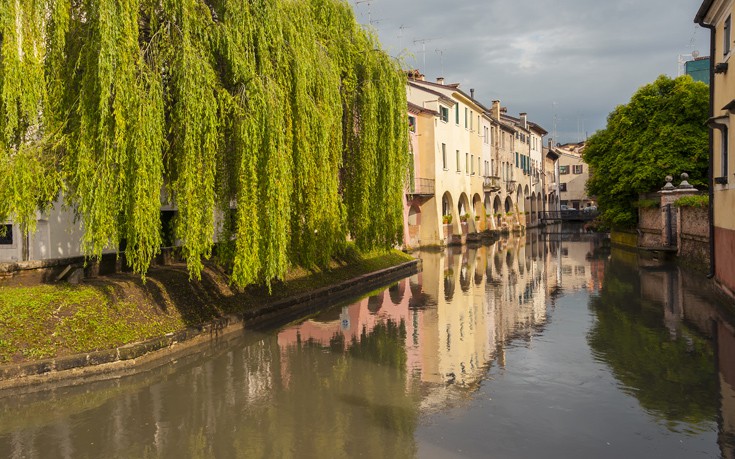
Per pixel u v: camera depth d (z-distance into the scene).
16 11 9.76
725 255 16.06
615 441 7.09
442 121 41.91
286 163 12.76
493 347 12.01
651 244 32.59
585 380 9.57
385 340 12.92
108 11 9.85
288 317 15.97
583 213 79.31
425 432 7.51
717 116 17.00
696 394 8.74
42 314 10.56
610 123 37.91
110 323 11.25
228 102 11.75
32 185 10.21
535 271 26.20
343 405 8.62
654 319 14.42
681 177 31.25
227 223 13.05
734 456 6.60
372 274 23.30
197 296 14.23
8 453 7.05
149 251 11.04
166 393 9.30
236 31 11.88
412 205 38.50
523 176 67.94
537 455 6.75
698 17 18.08
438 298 19.03
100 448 7.19
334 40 17.27
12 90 9.66
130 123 10.41
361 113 18.31
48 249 14.48
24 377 9.43
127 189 10.62
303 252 15.38
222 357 11.57
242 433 7.63
